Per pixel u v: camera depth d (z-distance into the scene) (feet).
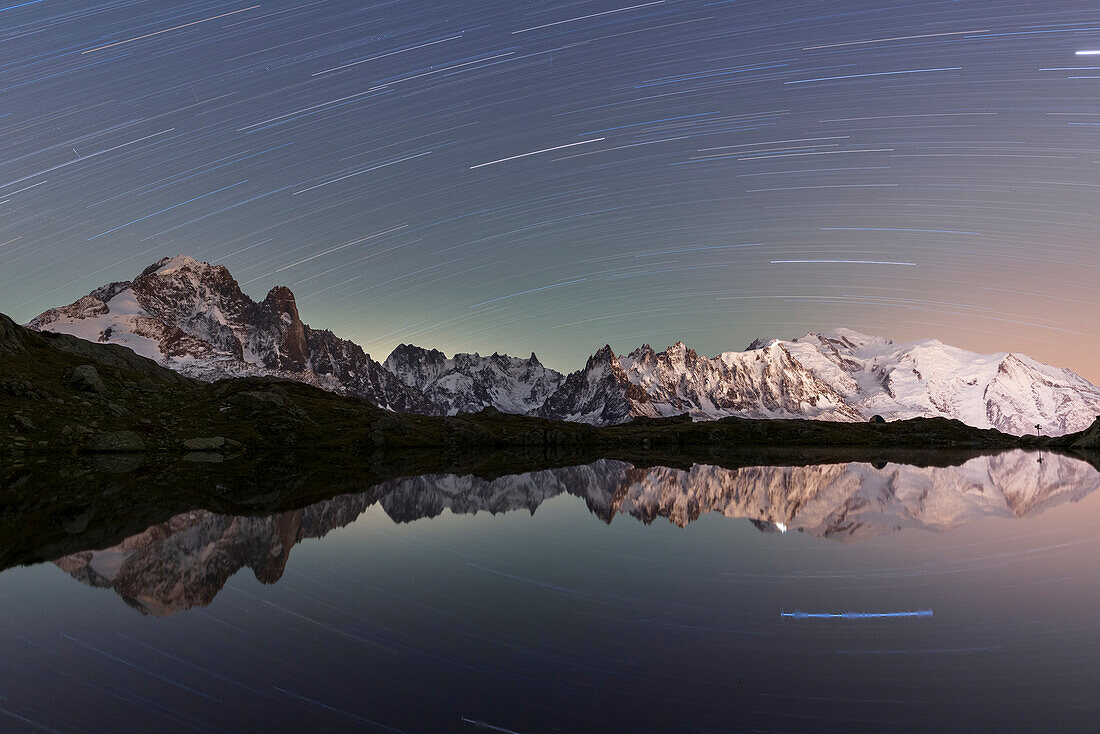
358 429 477.36
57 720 41.27
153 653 53.42
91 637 57.31
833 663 50.80
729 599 69.21
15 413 360.89
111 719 41.42
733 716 41.50
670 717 41.47
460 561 88.69
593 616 63.26
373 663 51.08
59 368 456.04
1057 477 239.30
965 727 39.86
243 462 298.97
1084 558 89.25
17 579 77.61
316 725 40.52
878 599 68.95
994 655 52.31
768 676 48.16
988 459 375.25
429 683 46.85
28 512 133.59
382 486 194.39
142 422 399.65
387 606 66.85
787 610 64.95
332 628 59.77
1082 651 53.01
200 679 48.01
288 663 51.11
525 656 52.39
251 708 42.98
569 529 116.16
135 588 73.67
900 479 227.40
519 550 96.73
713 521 126.21
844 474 249.96
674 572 82.07
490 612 64.54
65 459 299.99
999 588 73.00
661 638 56.90
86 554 91.66
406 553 93.86
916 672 48.80
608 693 45.09
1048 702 43.55
